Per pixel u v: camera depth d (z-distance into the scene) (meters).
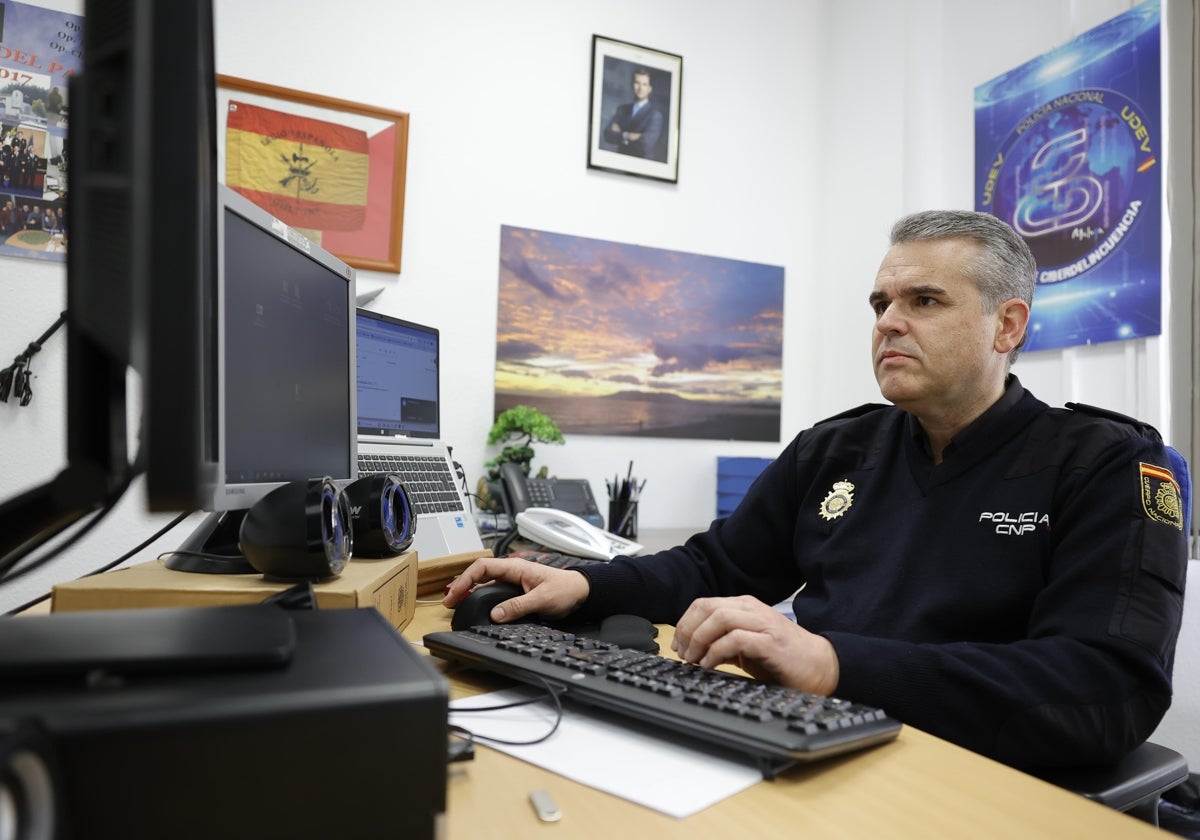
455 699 0.61
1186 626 1.08
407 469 1.30
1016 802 0.46
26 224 1.78
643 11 2.55
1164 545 0.81
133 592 0.62
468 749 0.48
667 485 2.52
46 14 1.81
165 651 0.34
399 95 2.21
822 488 1.18
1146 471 0.87
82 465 0.40
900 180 2.46
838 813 0.43
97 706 0.29
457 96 2.28
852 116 2.69
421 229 2.23
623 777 0.46
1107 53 1.91
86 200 0.39
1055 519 0.93
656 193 2.55
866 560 1.06
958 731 0.65
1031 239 2.10
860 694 0.65
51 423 1.77
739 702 0.53
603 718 0.57
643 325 2.50
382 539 0.86
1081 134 1.97
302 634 0.42
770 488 1.25
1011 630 0.93
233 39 2.03
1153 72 1.81
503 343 2.31
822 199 2.80
